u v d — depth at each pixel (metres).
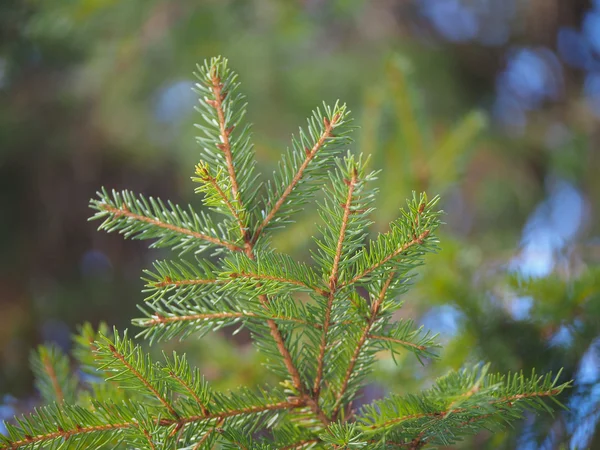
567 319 0.84
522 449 0.79
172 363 0.69
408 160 1.26
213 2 1.84
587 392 0.79
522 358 0.84
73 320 2.41
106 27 1.72
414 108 1.24
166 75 2.04
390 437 0.68
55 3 1.48
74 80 2.29
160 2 1.79
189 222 0.69
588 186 2.39
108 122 2.36
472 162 2.40
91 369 0.77
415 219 0.66
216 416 0.69
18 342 2.29
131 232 0.68
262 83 2.05
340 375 0.71
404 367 0.88
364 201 0.67
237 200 0.68
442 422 0.66
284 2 1.89
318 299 0.69
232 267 0.67
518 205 2.46
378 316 0.69
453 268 0.96
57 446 0.67
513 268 0.89
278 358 0.71
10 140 2.36
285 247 1.24
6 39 1.50
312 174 0.69
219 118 0.68
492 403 0.67
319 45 2.33
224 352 0.97
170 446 0.67
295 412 0.71
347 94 2.15
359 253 0.67
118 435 0.67
